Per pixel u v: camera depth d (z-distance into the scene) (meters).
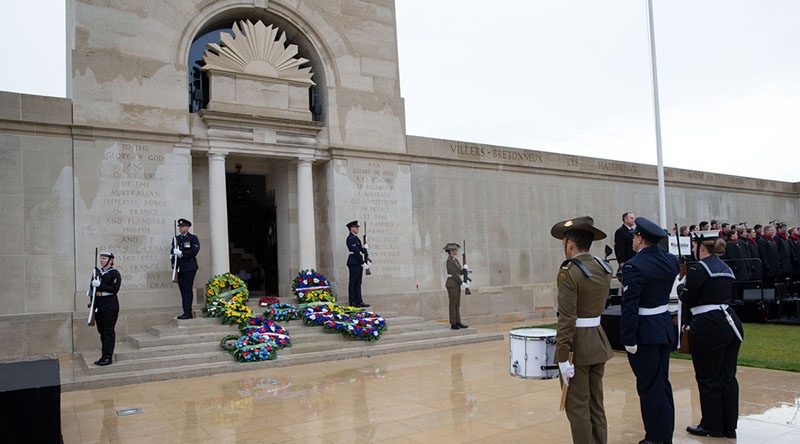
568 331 5.60
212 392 10.04
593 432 5.85
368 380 10.77
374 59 19.09
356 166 18.30
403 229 19.05
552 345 6.11
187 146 15.48
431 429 7.50
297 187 17.89
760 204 33.56
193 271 14.18
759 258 19.44
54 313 13.32
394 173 19.06
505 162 21.91
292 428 7.70
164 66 15.39
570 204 24.06
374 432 7.43
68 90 15.58
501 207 21.81
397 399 9.18
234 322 13.84
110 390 10.42
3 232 13.22
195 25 16.06
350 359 13.27
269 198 19.36
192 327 13.37
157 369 11.52
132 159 14.73
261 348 12.41
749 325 17.56
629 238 14.68
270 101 16.89
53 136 13.93
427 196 19.95
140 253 14.61
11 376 6.39
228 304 14.13
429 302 19.19
